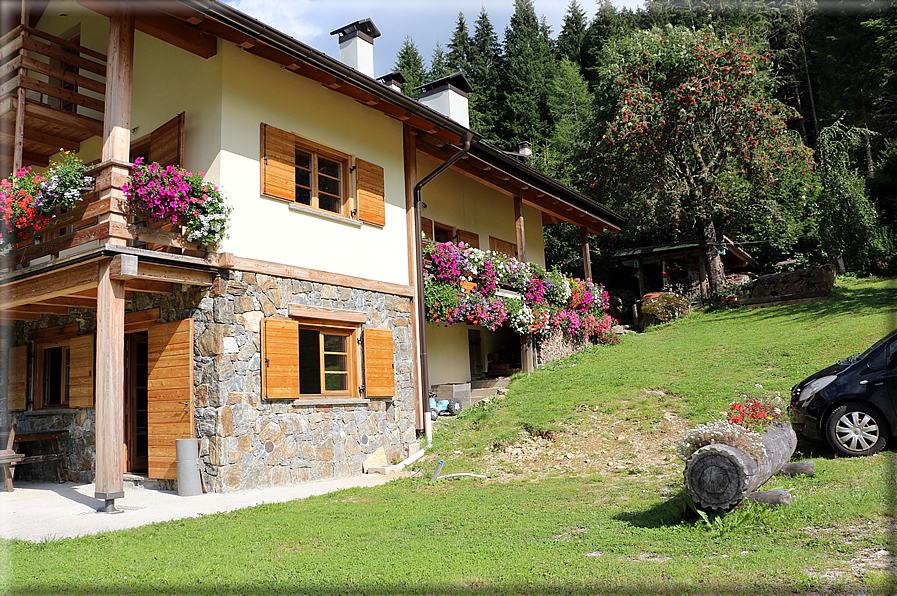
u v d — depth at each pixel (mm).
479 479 8898
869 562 3887
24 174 8281
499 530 5551
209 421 8688
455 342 16031
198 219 8516
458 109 16422
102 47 11281
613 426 10367
